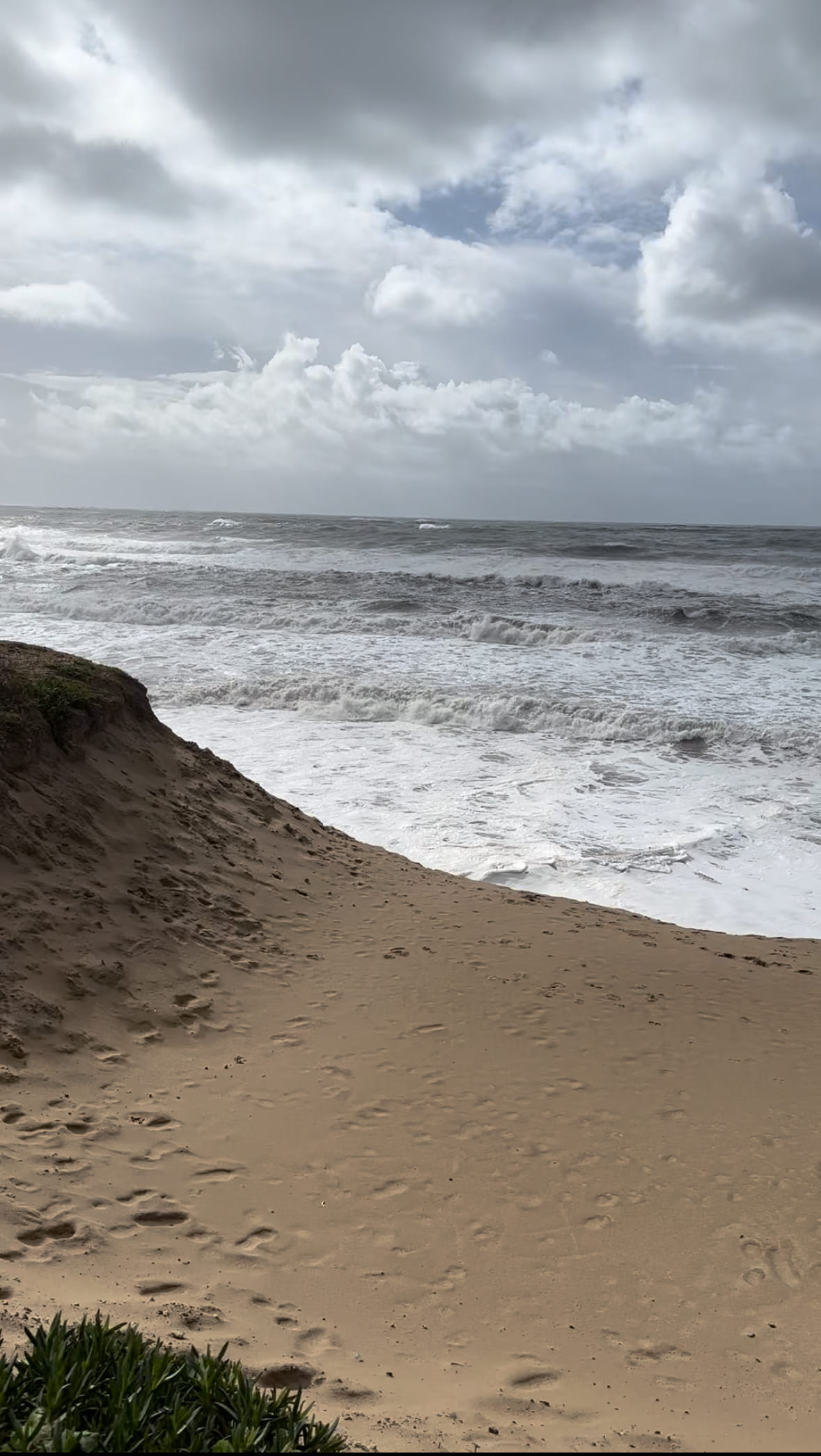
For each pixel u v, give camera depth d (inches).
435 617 1108.5
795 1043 254.8
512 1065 236.1
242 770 591.8
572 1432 118.7
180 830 352.2
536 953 314.7
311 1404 110.6
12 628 1008.9
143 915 293.1
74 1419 86.3
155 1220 165.8
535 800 553.9
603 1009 271.3
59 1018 235.6
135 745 386.3
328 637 1018.7
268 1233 165.5
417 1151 196.1
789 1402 129.6
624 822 522.0
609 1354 139.0
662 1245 167.3
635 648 1012.5
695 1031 259.6
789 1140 204.1
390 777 587.8
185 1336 129.3
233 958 289.7
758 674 898.7
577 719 713.6
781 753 654.5
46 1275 143.6
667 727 693.3
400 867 409.4
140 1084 218.4
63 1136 189.9
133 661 857.5
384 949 313.0
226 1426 91.0
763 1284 157.6
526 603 1285.7
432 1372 131.0
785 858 477.1
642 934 348.8
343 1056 238.7
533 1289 154.3
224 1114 207.5
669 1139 203.5
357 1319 143.5
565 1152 197.5
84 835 315.6
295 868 372.5
